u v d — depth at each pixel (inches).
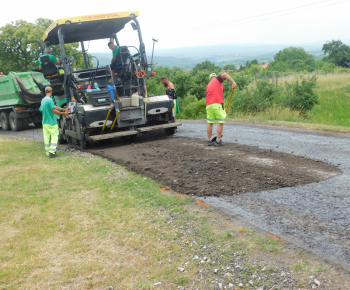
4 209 193.8
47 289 120.6
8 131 642.8
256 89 676.7
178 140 356.5
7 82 596.4
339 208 155.6
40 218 178.1
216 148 300.4
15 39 1498.5
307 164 231.3
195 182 206.4
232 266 120.0
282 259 118.1
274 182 197.3
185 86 1138.0
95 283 121.6
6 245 152.3
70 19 337.7
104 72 381.1
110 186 219.9
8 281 126.3
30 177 255.6
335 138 323.6
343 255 116.6
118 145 359.3
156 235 150.4
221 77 297.4
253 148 291.3
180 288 114.7
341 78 1160.2
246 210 161.3
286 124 428.1
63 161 308.7
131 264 131.5
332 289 100.3
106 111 340.2
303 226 140.5
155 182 215.8
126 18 361.7
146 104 359.6
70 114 346.3
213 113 303.0
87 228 163.0
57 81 363.9
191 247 136.7
